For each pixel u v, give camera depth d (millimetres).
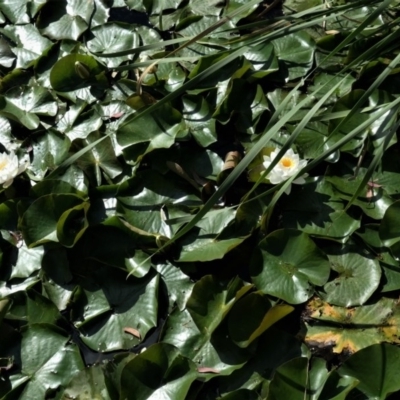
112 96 3330
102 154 3166
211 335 2830
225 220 3006
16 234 3082
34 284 2996
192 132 3184
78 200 3051
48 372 2848
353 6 3100
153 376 2771
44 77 3424
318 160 2828
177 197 3086
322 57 3297
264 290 2875
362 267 2895
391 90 3197
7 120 3338
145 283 2951
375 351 2734
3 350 2893
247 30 3426
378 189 2994
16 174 3123
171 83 3314
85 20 3541
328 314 2844
